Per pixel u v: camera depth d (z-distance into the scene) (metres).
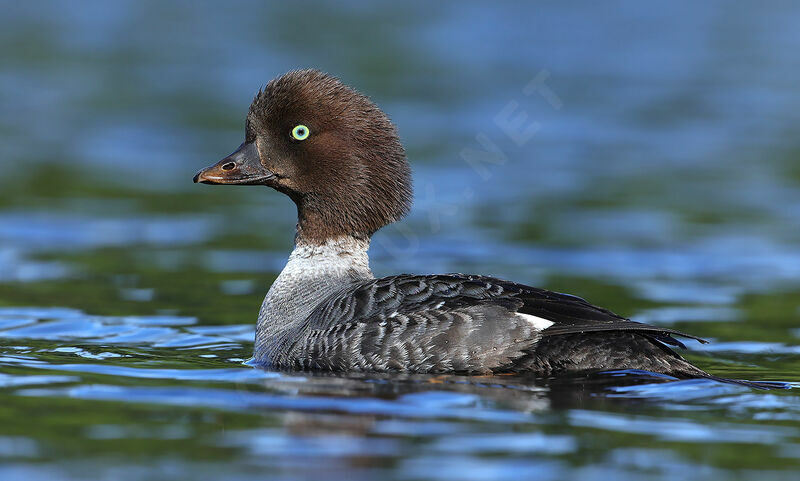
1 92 29.45
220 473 7.53
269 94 11.69
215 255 17.00
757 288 15.05
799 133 26.28
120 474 7.50
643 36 37.97
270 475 7.50
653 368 9.84
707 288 15.02
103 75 31.45
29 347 11.57
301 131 11.56
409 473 7.55
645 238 17.91
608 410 8.94
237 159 11.70
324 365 10.29
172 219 19.38
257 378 10.05
